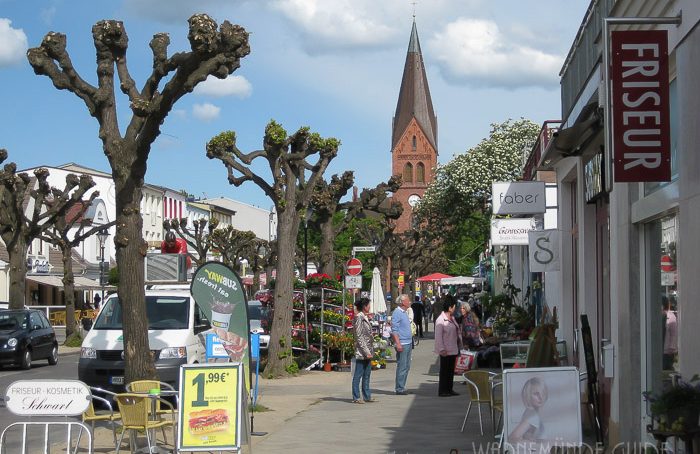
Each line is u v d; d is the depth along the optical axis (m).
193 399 10.55
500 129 62.75
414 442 12.96
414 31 127.88
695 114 7.93
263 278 70.50
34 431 15.02
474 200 61.91
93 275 75.81
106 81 14.12
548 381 9.14
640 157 8.89
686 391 7.62
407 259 61.28
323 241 34.00
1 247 64.44
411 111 126.62
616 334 11.44
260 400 18.94
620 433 11.07
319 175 26.33
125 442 13.33
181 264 24.56
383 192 35.50
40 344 30.08
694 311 7.94
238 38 13.37
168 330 18.38
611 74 8.99
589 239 15.48
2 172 34.72
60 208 36.31
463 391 20.27
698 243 7.82
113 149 13.80
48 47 14.12
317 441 13.10
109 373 17.89
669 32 8.88
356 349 18.33
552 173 27.92
